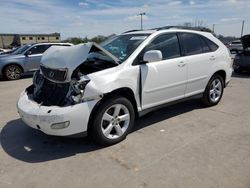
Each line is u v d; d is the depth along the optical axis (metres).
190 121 4.72
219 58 5.37
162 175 2.99
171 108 5.48
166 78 4.32
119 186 2.81
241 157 3.35
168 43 4.47
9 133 4.34
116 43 4.49
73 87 3.38
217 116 4.98
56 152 3.63
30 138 4.12
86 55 3.48
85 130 3.46
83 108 3.35
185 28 4.94
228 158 3.33
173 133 4.18
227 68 5.61
